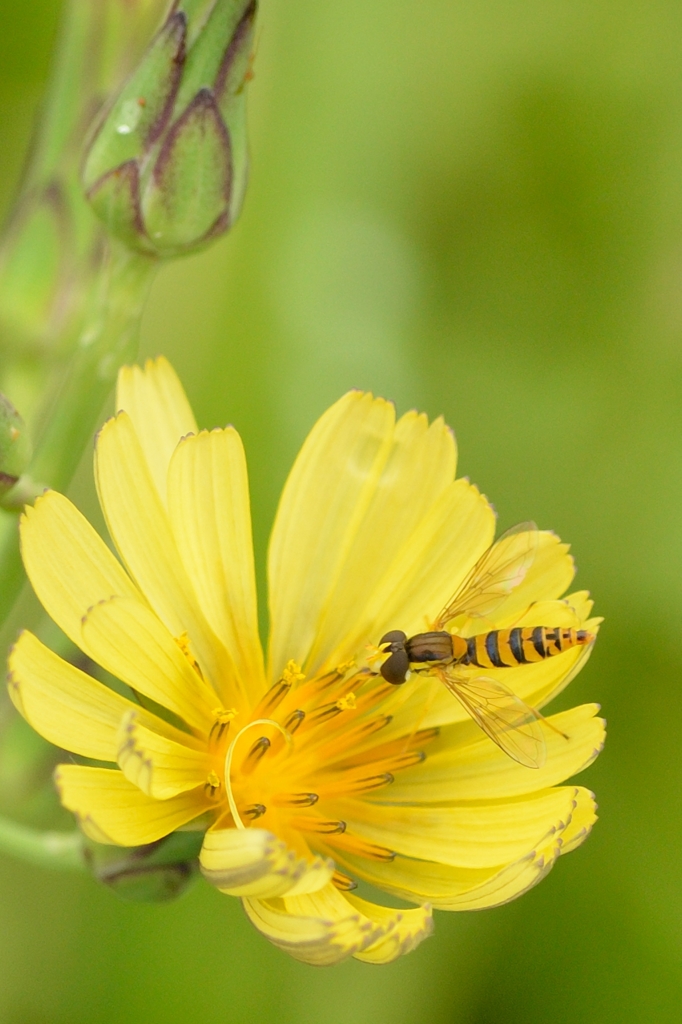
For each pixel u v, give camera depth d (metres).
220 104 0.19
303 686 0.19
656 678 0.21
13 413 0.19
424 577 0.19
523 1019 0.21
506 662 0.19
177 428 0.19
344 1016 0.21
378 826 0.19
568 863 0.21
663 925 0.21
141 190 0.19
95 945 0.21
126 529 0.18
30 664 0.18
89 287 0.19
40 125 0.19
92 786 0.18
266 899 0.18
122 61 0.19
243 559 0.19
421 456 0.19
